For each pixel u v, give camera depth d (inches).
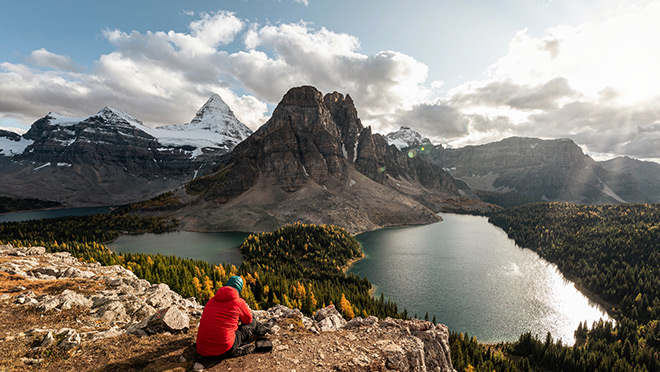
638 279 4852.4
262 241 6643.7
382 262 6048.2
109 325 552.7
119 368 363.6
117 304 644.1
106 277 951.6
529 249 7815.0
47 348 415.5
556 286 5014.8
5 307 602.9
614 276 5167.3
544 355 2896.2
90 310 623.8
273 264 5369.1
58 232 7844.5
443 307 4045.3
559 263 6254.9
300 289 3329.2
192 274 3166.8
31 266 1106.7
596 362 2812.5
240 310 392.8
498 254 6998.0
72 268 1059.3
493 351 3065.9
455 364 2393.0
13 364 369.1
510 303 4217.5
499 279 5152.6
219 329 372.5
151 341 447.8
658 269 5221.5
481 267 5836.6
